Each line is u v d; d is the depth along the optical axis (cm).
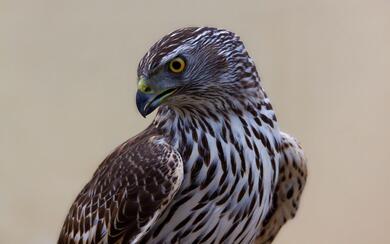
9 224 1210
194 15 1201
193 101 689
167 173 682
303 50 1236
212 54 682
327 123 1246
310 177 1252
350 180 1254
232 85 691
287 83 1238
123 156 714
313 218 1255
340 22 1241
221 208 699
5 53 1202
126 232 692
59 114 1208
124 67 1202
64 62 1204
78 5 1198
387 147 1250
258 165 705
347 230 1254
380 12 1247
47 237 1209
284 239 1254
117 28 1198
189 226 701
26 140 1209
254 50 1227
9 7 1197
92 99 1206
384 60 1252
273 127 721
